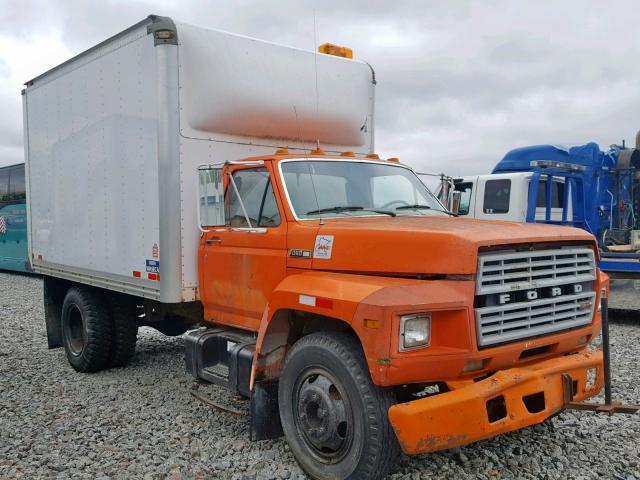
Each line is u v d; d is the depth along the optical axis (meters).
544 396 3.90
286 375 4.25
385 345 3.43
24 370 7.30
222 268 5.21
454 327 3.57
